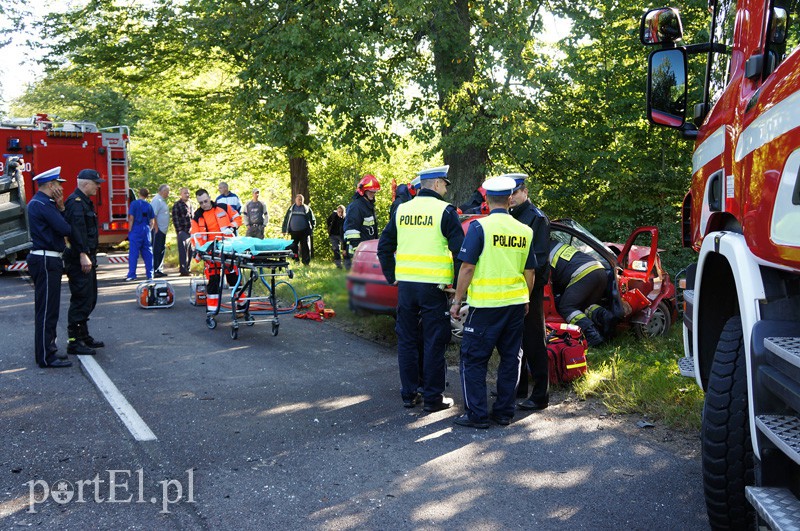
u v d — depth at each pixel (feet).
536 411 19.19
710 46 13.96
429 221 18.67
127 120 87.10
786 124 8.91
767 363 9.18
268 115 53.93
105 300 37.81
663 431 17.31
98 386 21.01
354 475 14.71
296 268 45.68
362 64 45.29
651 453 15.89
